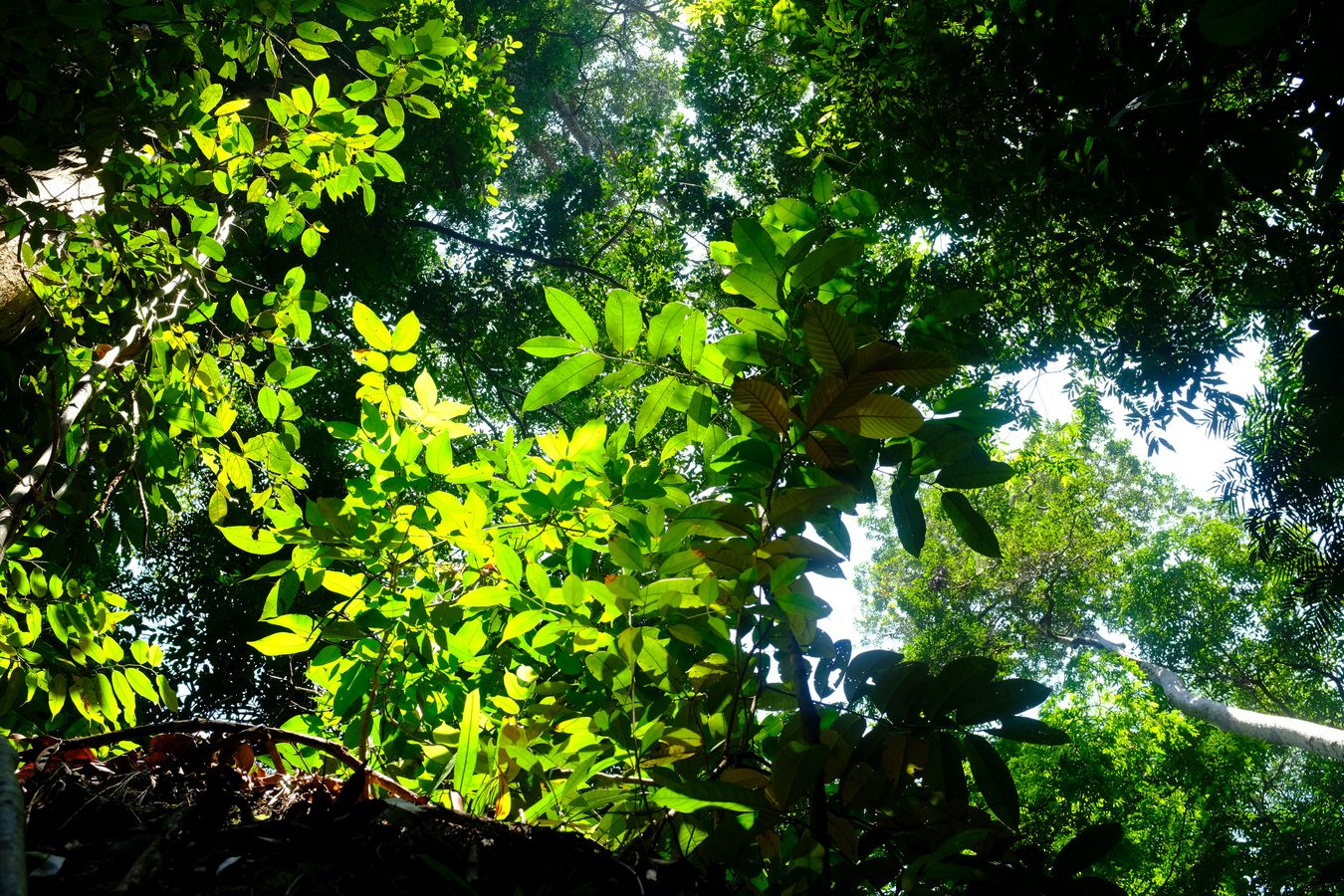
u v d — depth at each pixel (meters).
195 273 3.67
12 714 2.91
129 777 1.17
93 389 3.47
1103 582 17.20
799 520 1.54
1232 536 15.53
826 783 1.52
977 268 7.51
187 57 3.35
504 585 2.05
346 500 2.15
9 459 3.43
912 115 5.57
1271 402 7.02
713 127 10.84
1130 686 11.60
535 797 1.77
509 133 9.63
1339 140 2.72
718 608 1.65
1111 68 3.69
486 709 2.12
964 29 5.46
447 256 11.07
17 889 0.70
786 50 7.69
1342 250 4.98
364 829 1.08
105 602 2.64
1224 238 5.53
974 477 1.68
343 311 9.71
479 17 9.83
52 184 3.67
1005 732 1.50
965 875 1.16
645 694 1.77
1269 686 15.56
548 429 10.72
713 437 1.88
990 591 17.28
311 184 3.58
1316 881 2.16
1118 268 5.77
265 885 0.98
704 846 1.33
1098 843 1.31
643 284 10.88
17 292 3.47
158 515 4.29
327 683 2.06
